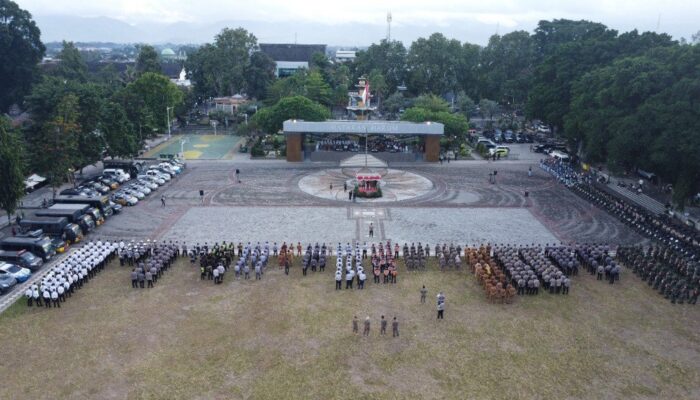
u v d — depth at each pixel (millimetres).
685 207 67000
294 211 66250
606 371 33125
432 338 36719
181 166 87312
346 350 35125
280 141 110375
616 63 79312
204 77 159250
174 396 30328
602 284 45688
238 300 42062
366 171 86500
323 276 46938
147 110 104750
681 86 60688
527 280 43406
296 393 30656
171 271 47719
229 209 67000
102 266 48094
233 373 32531
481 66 153500
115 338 36312
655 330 38094
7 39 110125
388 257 48000
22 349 35031
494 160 97250
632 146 67312
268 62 161750
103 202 62875
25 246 49906
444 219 63438
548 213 66000
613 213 65375
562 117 100438
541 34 149500
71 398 30141
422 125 93000
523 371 33000
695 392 31203
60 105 71812
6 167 55812
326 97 140000
